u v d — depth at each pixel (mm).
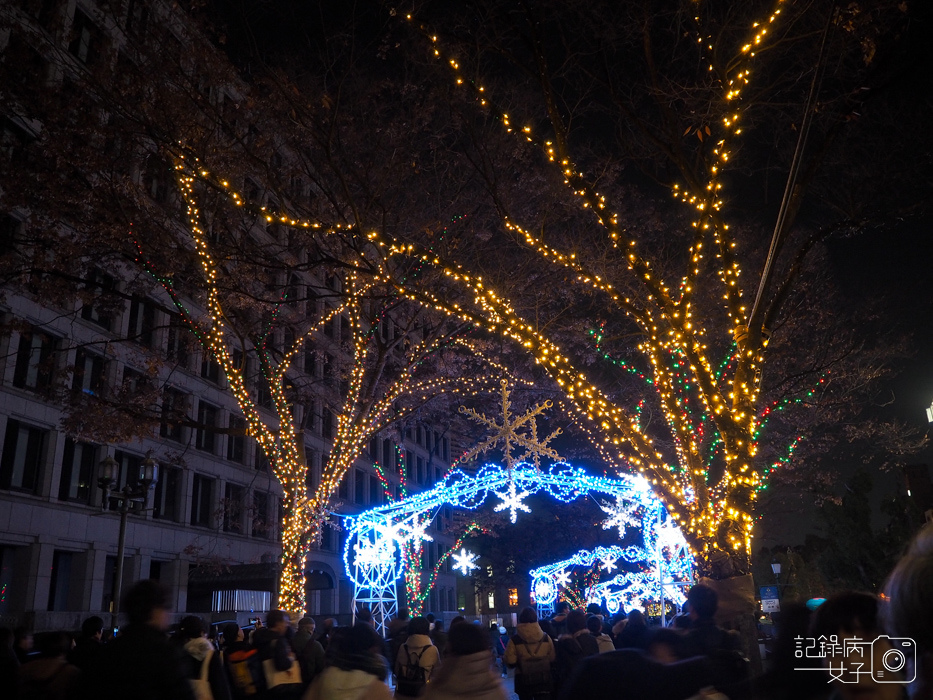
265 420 43125
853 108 9875
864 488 20750
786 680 2908
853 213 11352
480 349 21078
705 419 15648
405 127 16312
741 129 11266
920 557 1655
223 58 16203
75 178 16375
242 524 41250
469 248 17516
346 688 4660
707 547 10695
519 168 16641
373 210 16125
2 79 16125
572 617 9148
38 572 28156
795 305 18359
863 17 9430
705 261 16422
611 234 11227
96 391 31094
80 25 17734
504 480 21594
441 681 3963
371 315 19297
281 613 8500
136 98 15477
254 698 7945
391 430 30391
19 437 28422
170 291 17641
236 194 12953
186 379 36875
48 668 6137
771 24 10148
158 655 4398
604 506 23078
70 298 18375
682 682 3281
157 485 35156
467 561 27672
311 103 15156
